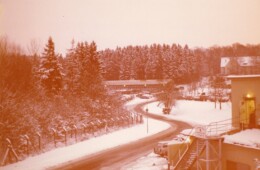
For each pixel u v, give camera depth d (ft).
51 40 185.68
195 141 89.92
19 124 115.65
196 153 87.45
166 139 140.46
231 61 336.08
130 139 142.00
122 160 105.19
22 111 122.93
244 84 91.91
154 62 419.33
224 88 268.41
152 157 109.40
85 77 204.74
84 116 161.89
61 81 187.21
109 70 440.86
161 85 298.56
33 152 112.78
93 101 188.55
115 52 451.53
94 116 169.27
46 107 146.82
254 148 77.05
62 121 142.20
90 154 113.70
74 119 151.84
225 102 237.04
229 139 84.79
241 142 81.56
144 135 152.25
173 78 383.45
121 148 123.65
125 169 94.84
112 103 200.85
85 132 148.97
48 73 181.16
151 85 399.44
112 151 118.52
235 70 329.31
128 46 457.68
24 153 110.32
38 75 181.78
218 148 86.48
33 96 152.56
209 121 186.50
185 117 210.38
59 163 100.89
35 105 142.41
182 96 282.56
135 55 442.91
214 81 284.00
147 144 130.72
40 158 107.24
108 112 181.47
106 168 95.86
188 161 89.56
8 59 150.10
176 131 160.97
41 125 128.98
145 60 435.94
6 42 153.48
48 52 184.55
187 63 390.21
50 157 108.68
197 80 377.09
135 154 113.91
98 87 202.49
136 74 437.17
